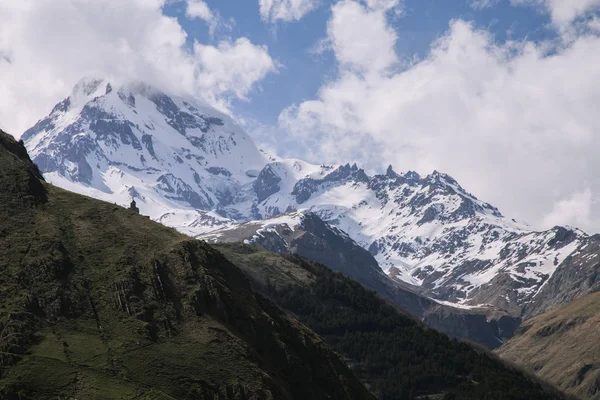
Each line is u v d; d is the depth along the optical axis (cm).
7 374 18600
